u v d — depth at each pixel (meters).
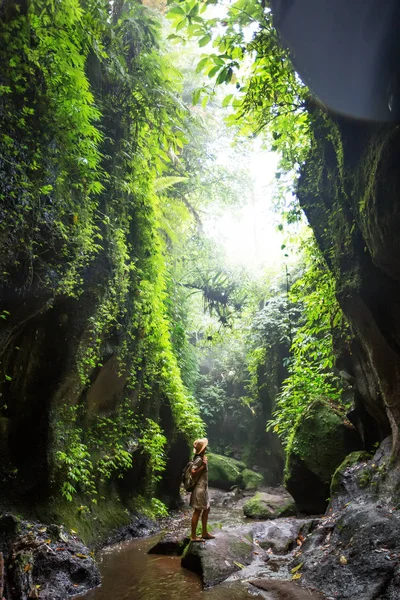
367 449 8.64
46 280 5.66
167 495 11.28
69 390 7.10
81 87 5.96
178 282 14.00
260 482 15.17
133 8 8.02
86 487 7.69
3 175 4.79
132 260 8.78
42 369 6.68
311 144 7.30
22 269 5.27
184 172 13.33
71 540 6.11
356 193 5.15
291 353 15.09
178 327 13.39
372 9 3.76
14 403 6.46
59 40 5.62
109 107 7.78
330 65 4.47
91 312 6.97
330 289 7.79
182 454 11.52
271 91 6.44
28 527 5.76
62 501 6.84
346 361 8.38
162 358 11.05
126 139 8.12
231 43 5.64
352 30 4.06
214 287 15.61
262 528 7.55
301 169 7.82
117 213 7.90
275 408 15.27
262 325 15.31
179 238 13.83
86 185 6.43
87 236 6.43
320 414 9.93
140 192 8.79
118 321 8.35
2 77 4.87
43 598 4.82
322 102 5.04
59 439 6.88
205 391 19.20
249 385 17.53
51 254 5.79
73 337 6.78
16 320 5.62
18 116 5.11
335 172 6.30
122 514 8.51
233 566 5.97
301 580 5.29
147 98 8.09
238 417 18.56
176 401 11.67
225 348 19.97
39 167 5.38
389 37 3.79
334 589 4.80
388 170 4.02
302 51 4.54
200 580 5.64
